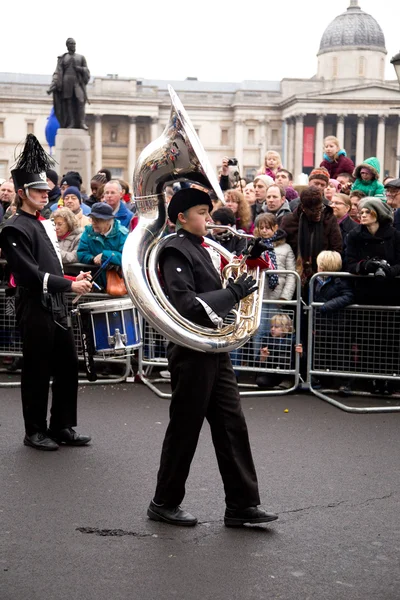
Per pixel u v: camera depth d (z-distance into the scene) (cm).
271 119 8412
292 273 762
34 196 575
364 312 746
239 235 445
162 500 454
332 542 430
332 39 9275
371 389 776
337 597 368
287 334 774
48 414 695
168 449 450
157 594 368
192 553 414
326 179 970
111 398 749
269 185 987
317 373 765
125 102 7962
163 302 421
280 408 723
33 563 399
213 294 418
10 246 567
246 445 449
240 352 788
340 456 581
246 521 446
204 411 442
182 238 438
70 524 450
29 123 8025
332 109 7881
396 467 557
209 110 8506
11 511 468
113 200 902
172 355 447
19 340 835
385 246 734
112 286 778
